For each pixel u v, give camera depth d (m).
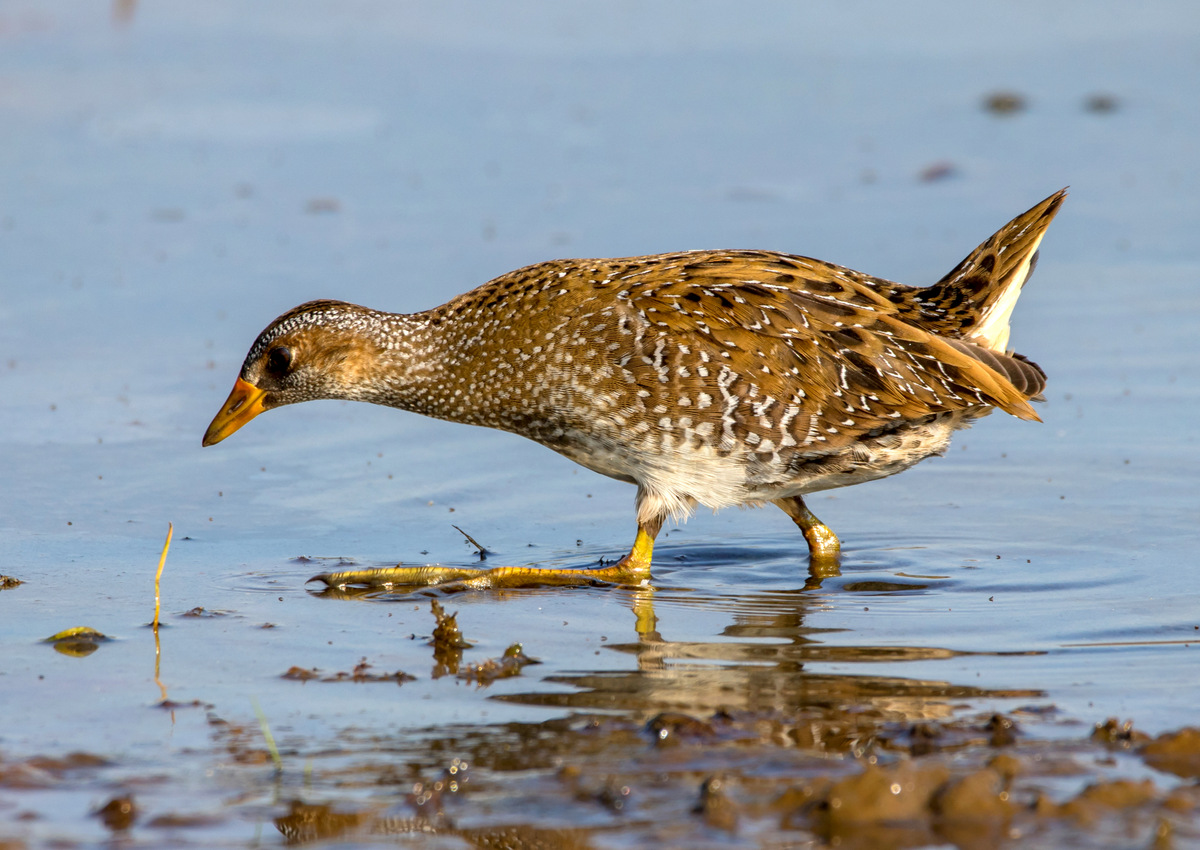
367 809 6.96
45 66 24.84
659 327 10.88
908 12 28.14
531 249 17.58
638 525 11.21
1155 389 14.38
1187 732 7.41
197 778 7.28
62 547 11.16
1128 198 19.34
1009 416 14.09
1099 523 11.62
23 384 14.62
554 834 6.70
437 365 11.72
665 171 20.45
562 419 11.33
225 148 21.52
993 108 22.88
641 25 27.42
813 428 10.84
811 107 23.03
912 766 6.99
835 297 11.09
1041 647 9.08
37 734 7.78
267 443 13.82
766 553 11.55
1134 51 25.42
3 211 19.17
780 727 7.80
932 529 11.80
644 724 7.86
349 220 18.89
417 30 27.19
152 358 15.29
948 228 18.05
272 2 28.94
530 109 23.05
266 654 9.04
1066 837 6.56
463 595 10.44
